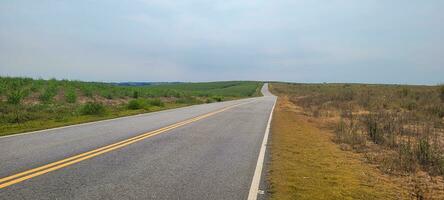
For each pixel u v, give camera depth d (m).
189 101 40.00
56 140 9.98
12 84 25.47
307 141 11.74
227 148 9.49
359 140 11.90
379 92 40.97
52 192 5.07
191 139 10.89
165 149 8.97
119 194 5.11
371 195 5.82
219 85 147.25
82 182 5.66
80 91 30.69
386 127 15.73
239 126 15.28
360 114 22.95
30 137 10.51
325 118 21.61
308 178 6.64
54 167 6.57
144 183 5.74
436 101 26.97
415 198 5.88
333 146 11.09
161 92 46.19
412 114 21.34
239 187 5.75
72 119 16.61
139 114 20.72
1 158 7.29
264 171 6.95
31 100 22.47
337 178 6.79
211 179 6.16
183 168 6.92
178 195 5.18
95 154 7.97
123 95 34.72
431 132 14.94
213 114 21.62
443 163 8.62
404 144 11.05
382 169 7.95
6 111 17.22
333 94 42.50
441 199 5.97
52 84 29.41
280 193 5.55
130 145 9.39
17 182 5.50
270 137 12.11
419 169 8.28
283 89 106.25
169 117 18.83
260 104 36.38
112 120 16.56
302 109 30.66
